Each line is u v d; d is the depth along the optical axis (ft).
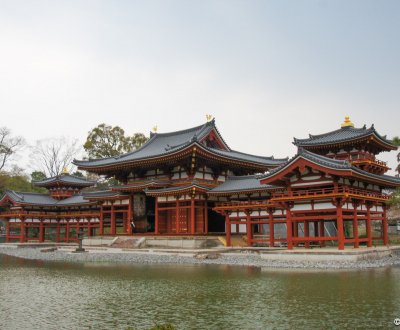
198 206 184.55
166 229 201.05
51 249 203.00
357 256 115.85
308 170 130.21
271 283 85.51
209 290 79.41
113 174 240.32
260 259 128.57
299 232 199.82
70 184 275.18
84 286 89.10
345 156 169.48
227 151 226.58
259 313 59.88
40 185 281.13
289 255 122.52
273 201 132.46
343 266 108.78
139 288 84.33
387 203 155.53
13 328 54.90
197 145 184.55
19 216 254.47
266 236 178.29
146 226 213.05
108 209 228.02
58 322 57.67
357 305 62.95
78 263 144.97
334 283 82.69
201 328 53.01
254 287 81.25
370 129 160.76
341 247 121.08
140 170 221.87
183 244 177.88
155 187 199.31
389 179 145.59
